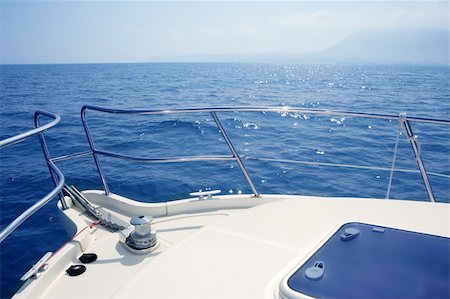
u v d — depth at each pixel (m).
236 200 2.53
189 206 2.52
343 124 11.09
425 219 1.60
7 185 5.71
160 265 1.33
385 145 8.43
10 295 2.99
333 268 1.12
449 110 16.20
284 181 5.98
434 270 1.09
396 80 43.84
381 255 1.19
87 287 1.69
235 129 10.49
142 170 6.39
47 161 2.36
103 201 2.71
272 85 32.97
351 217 1.65
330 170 6.54
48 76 50.97
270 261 1.32
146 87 29.62
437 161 7.21
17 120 13.24
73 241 1.97
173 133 10.04
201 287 1.19
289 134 9.75
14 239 3.92
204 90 26.45
